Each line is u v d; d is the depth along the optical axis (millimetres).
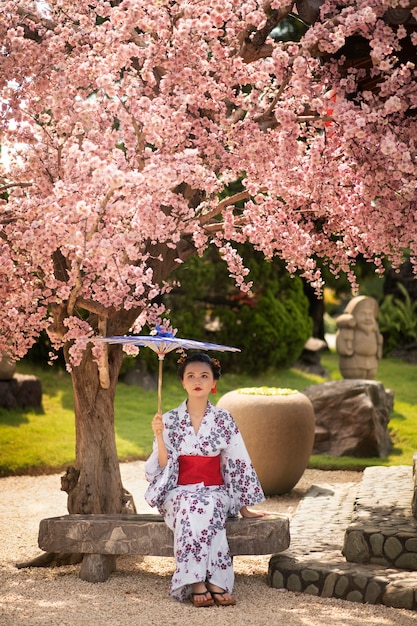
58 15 5133
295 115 4480
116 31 4656
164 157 4402
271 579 4828
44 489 8055
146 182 4016
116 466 5477
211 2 4352
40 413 11469
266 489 7801
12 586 4730
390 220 4625
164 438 4812
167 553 4664
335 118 4293
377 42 4145
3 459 8977
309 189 4953
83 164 3846
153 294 4664
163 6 4789
